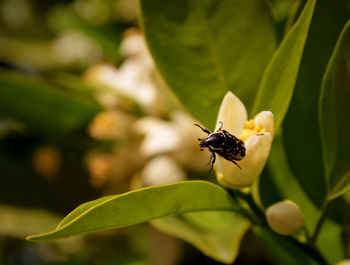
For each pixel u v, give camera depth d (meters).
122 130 0.28
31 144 0.32
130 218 0.18
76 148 0.31
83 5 0.41
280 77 0.19
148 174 0.26
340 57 0.18
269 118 0.18
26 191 0.30
